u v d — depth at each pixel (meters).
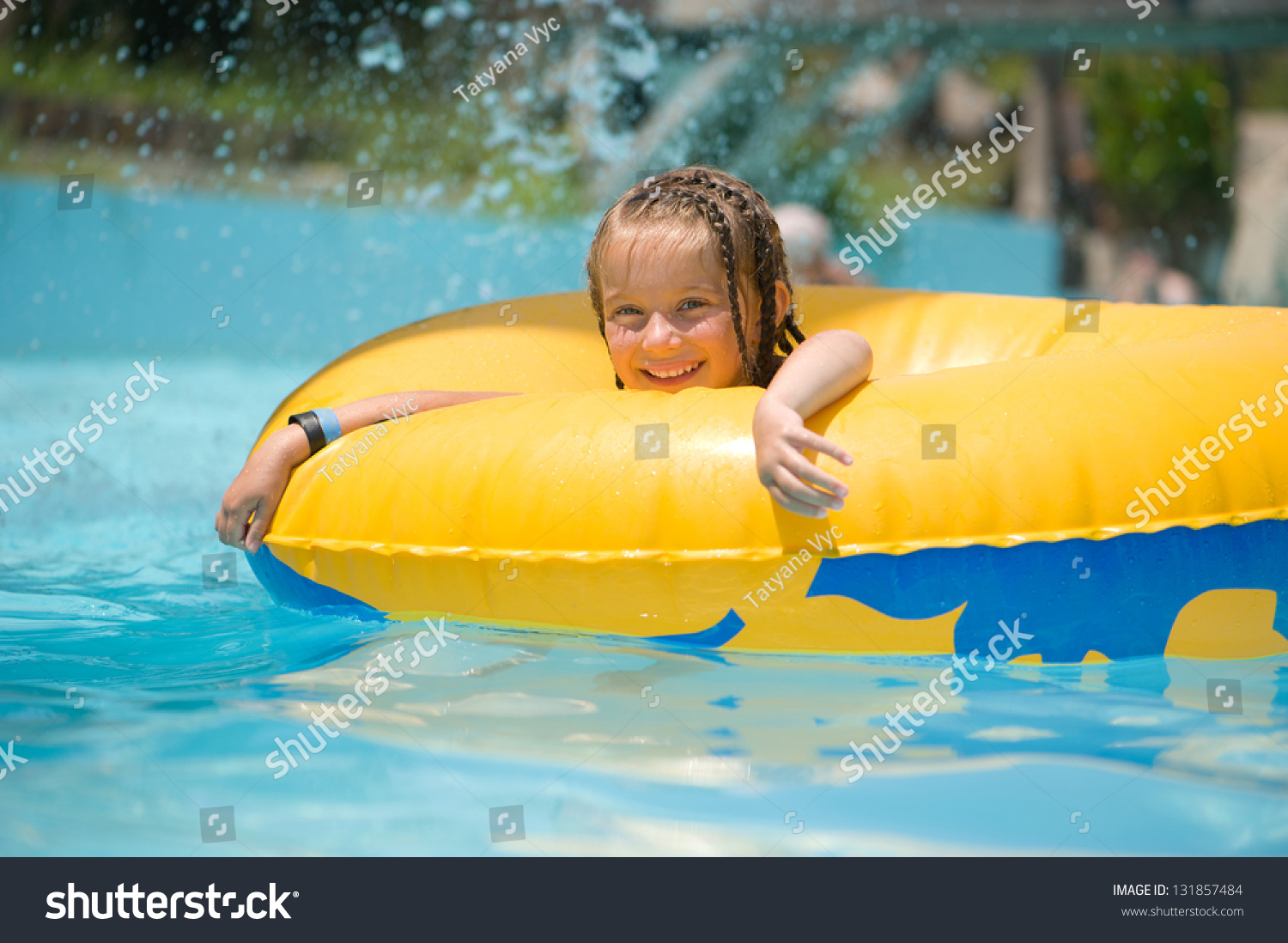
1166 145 15.40
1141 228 15.40
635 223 2.78
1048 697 2.17
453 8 11.41
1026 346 3.62
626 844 1.66
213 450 5.54
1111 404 2.37
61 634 2.75
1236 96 15.46
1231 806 1.76
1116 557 2.27
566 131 11.51
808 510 2.21
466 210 11.06
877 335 3.74
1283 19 10.73
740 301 2.86
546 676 2.29
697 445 2.37
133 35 11.80
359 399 3.04
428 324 3.60
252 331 9.42
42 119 11.05
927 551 2.25
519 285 9.67
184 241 9.45
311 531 2.72
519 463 2.48
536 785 1.83
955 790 1.81
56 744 1.99
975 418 2.36
